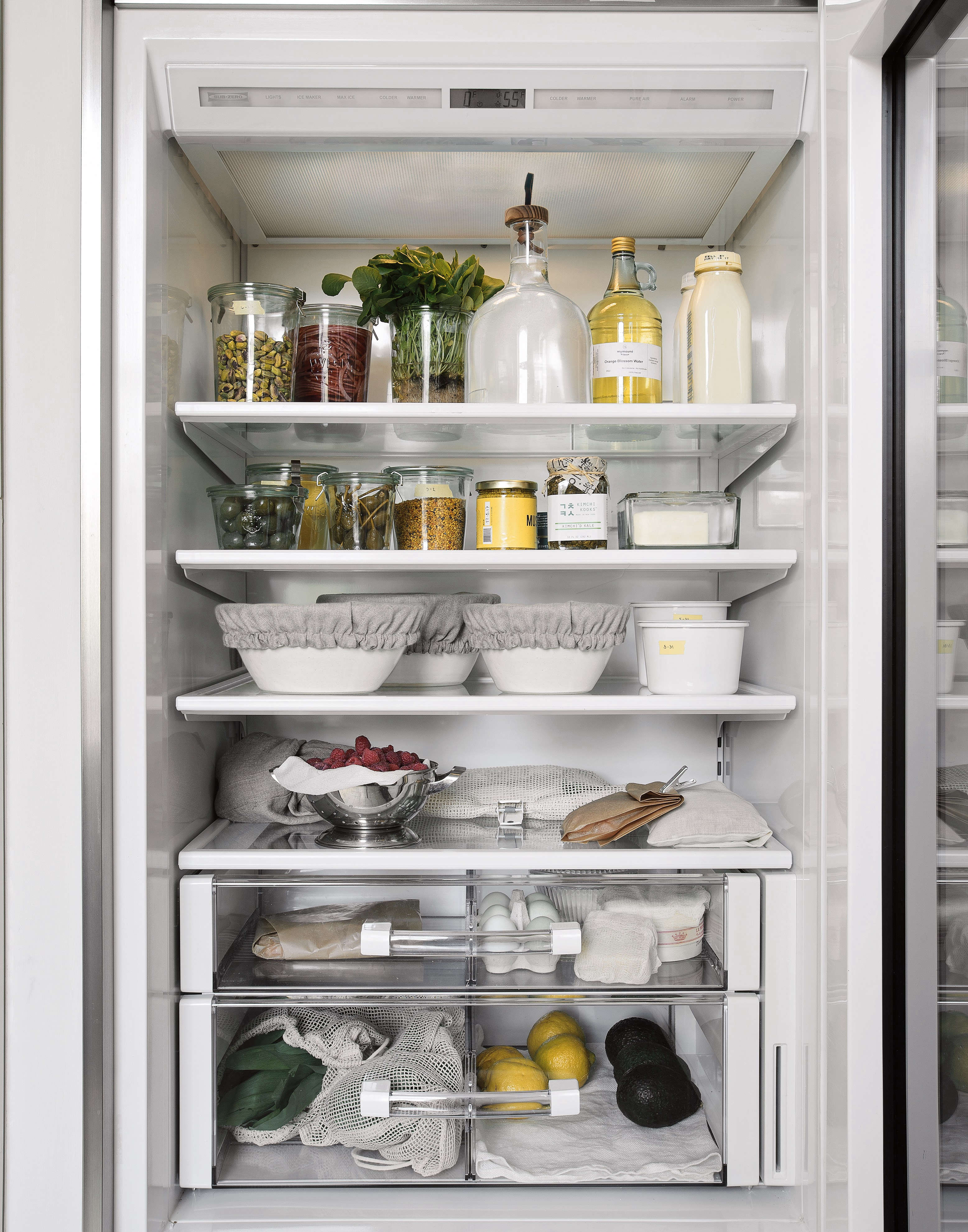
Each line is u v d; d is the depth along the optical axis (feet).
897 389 3.16
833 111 3.32
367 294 3.96
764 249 4.21
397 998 3.68
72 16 3.34
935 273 3.01
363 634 3.71
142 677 3.42
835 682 3.34
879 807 3.20
